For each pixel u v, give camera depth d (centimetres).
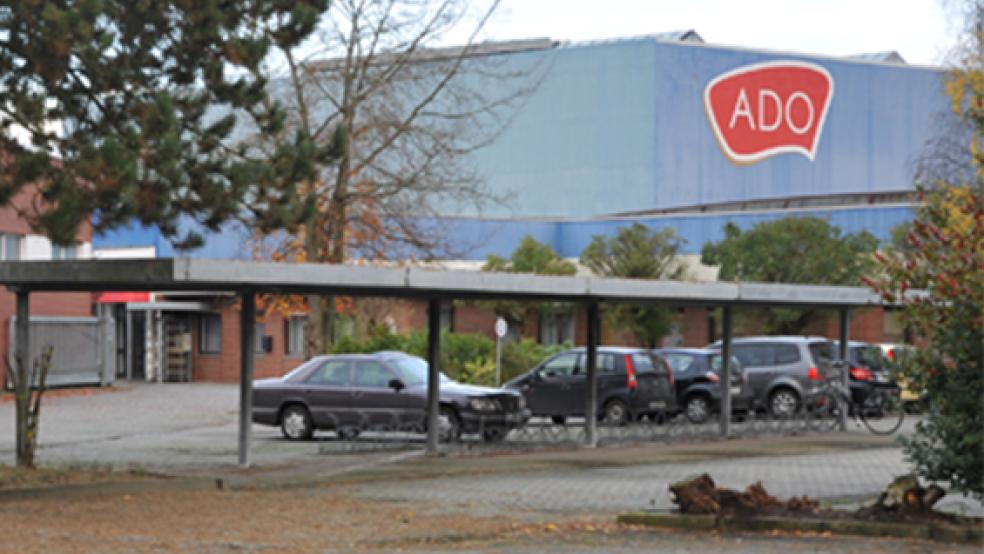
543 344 6450
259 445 2953
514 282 2623
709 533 1631
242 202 2205
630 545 1538
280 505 1917
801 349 3722
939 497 1655
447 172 4144
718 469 2466
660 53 8325
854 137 9025
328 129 4000
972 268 1606
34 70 1988
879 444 2992
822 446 2953
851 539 1559
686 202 8431
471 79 8150
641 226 6191
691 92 8450
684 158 8419
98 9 1927
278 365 6512
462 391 2964
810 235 5541
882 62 9094
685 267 6103
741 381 3669
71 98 2047
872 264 5306
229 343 6562
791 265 5556
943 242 1639
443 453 2708
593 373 2934
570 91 8469
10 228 4944
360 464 2508
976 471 1611
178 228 2220
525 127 8544
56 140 2053
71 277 2172
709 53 8512
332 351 4191
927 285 1638
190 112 2130
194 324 6650
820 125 8912
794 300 3142
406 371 3033
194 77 2139
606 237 6306
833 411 3581
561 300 2919
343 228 3906
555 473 2406
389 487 2173
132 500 1950
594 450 2841
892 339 5503
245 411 2420
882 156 9081
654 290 2895
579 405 3538
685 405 3688
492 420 2938
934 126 5847
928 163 4388
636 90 8331
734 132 8600
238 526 1698
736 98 8619
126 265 2152
